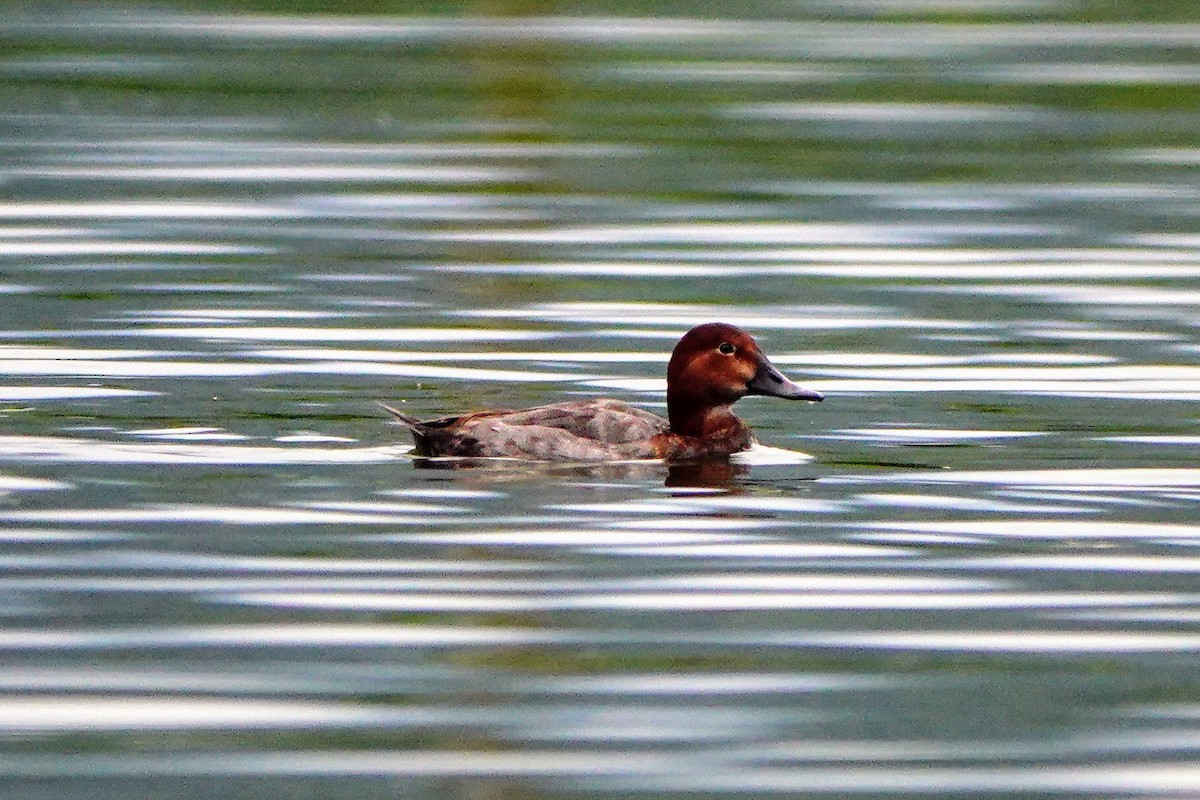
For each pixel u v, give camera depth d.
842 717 10.18
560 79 34.06
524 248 23.28
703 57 36.09
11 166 27.25
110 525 12.95
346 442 15.23
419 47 36.75
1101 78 34.38
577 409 15.18
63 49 35.91
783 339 19.28
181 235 23.59
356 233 23.92
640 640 11.15
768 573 12.26
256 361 18.02
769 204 25.77
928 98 32.88
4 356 17.91
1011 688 10.54
